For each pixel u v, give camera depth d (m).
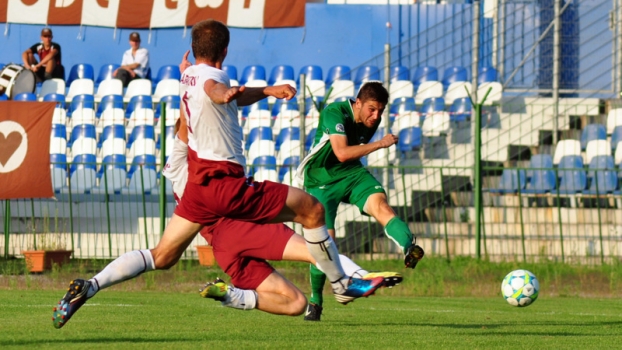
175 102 54.06
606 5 55.50
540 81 56.03
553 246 46.75
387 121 50.94
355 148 20.84
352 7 64.81
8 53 66.75
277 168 50.50
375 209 21.59
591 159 51.66
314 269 22.03
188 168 16.39
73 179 51.31
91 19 55.81
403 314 25.58
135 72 62.19
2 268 42.62
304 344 15.63
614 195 47.91
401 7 63.50
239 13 54.84
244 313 24.38
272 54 66.12
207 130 16.00
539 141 53.56
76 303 15.91
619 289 37.69
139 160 52.53
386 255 46.06
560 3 54.16
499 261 44.97
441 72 60.91
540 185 50.19
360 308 28.38
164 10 55.47
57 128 55.34
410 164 52.16
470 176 50.72
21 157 43.22
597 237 47.16
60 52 63.12
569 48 55.97
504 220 48.50
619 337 18.64
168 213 50.12
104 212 50.34
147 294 33.34
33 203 47.47
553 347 16.20
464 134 54.00
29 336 16.41
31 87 60.03
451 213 49.47
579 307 30.12
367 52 64.56
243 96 16.31
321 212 16.83
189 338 16.45
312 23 65.25
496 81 56.28
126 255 16.67
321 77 62.91
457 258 44.12
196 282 37.97
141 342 15.59
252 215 16.36
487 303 31.59
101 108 59.28
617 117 53.75
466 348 15.70
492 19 60.66
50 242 45.59
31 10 55.88
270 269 18.20
